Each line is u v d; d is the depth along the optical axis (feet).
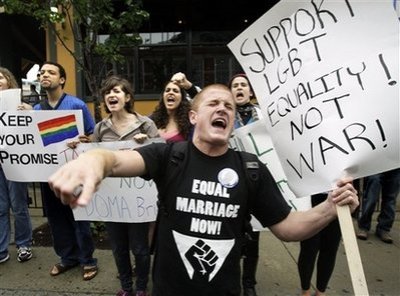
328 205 5.14
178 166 4.99
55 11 14.80
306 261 9.78
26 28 32.27
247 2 24.25
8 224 12.75
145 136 9.98
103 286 11.14
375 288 11.00
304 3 6.03
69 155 11.04
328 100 5.75
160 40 24.54
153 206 9.91
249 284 10.25
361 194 16.25
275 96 6.36
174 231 4.93
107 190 9.98
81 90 23.17
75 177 3.63
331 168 5.62
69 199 3.60
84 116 11.80
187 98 11.37
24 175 11.33
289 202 9.41
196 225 4.89
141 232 9.97
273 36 6.37
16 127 11.13
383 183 14.71
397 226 16.53
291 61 6.15
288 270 12.12
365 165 5.52
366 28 5.60
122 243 10.11
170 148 5.14
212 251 4.86
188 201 4.91
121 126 10.52
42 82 11.34
